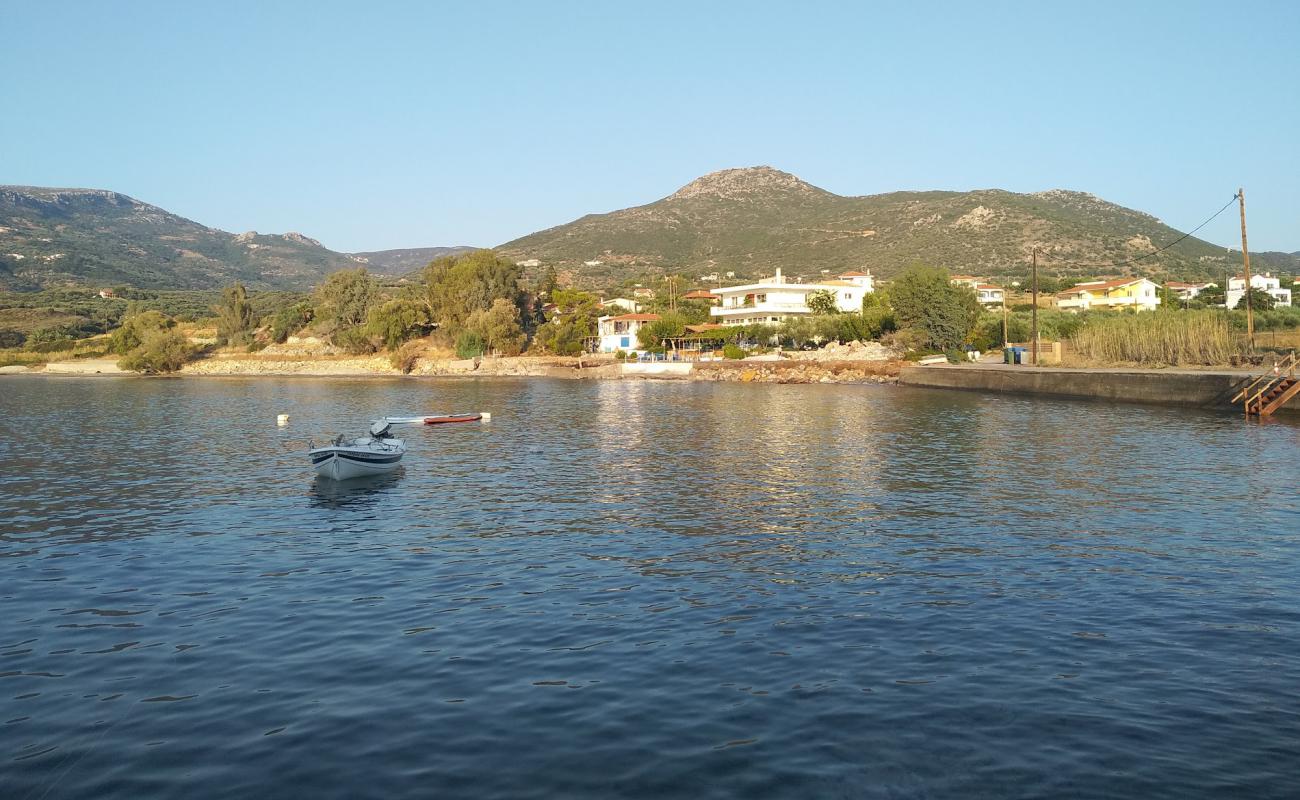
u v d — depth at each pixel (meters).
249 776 12.57
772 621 19.11
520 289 166.50
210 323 196.38
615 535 27.88
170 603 21.11
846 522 29.38
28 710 14.95
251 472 42.31
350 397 94.31
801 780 12.21
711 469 41.16
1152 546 25.52
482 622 19.31
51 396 99.94
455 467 42.88
